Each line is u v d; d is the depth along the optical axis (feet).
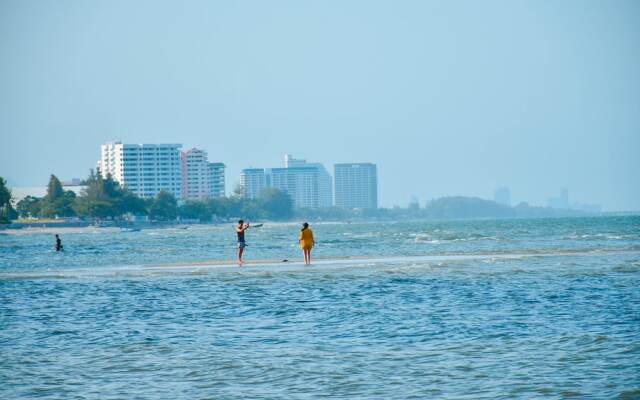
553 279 583.17
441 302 467.52
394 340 350.23
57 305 501.15
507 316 408.46
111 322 425.69
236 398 259.39
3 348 353.10
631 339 333.21
